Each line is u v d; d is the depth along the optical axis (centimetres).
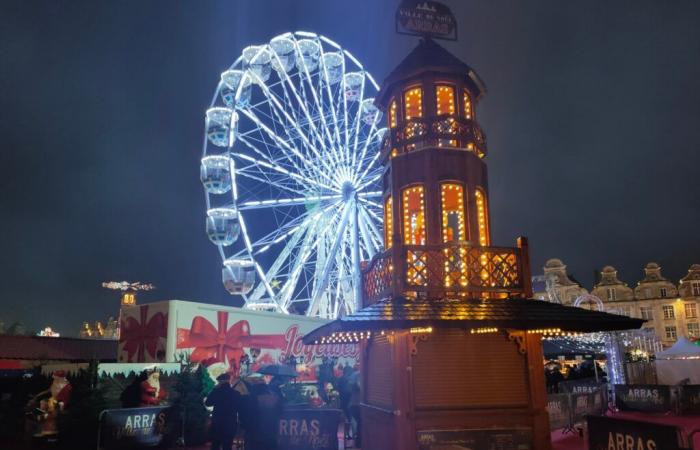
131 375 1540
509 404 1103
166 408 1295
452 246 1094
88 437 1409
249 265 2727
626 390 2175
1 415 1531
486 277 1089
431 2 1412
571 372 2672
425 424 1070
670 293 7806
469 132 1241
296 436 1056
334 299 2928
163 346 1692
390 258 1105
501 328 991
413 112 1314
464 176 1215
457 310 1004
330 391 1892
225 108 2811
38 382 1533
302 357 2155
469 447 1066
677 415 2014
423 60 1295
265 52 2978
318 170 2966
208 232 2709
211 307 1819
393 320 936
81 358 2795
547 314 1007
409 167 1230
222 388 1098
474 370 1108
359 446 1460
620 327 993
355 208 2981
